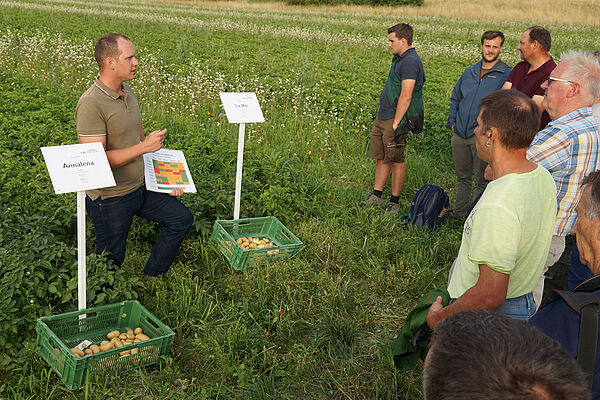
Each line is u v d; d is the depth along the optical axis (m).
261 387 3.18
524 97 2.41
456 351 1.02
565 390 0.93
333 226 5.46
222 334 3.61
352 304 4.21
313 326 3.91
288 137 8.09
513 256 2.26
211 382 3.30
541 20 36.91
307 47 19.97
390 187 6.93
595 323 1.49
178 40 18.88
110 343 3.31
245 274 4.45
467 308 2.36
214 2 43.88
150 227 4.84
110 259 3.94
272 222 5.29
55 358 3.13
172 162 4.16
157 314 3.80
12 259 3.54
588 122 3.15
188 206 5.00
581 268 3.08
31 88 9.24
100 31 19.75
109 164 3.46
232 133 8.15
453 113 5.90
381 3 44.50
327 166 7.39
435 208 5.60
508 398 0.92
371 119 9.38
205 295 4.10
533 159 3.23
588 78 3.14
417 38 25.75
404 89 5.55
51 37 16.36
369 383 3.31
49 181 5.23
